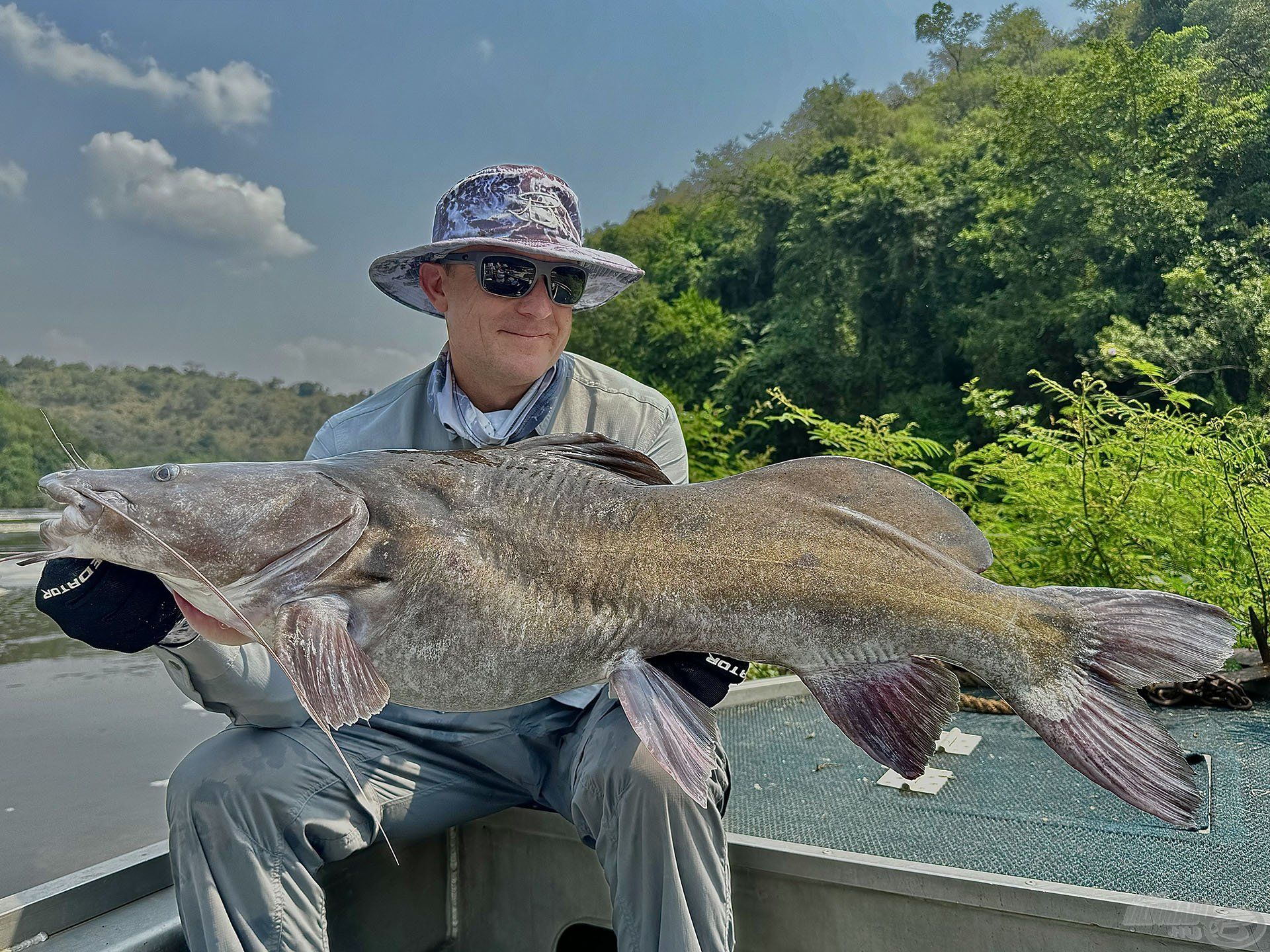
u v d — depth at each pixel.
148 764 5.73
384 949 2.14
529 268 2.20
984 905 1.74
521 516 1.77
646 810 1.71
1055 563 4.81
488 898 2.28
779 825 2.19
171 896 1.92
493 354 2.26
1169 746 1.67
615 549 1.77
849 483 1.85
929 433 24.80
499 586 1.72
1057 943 1.69
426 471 1.79
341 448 2.40
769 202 35.38
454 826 2.15
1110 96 24.95
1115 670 1.73
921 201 28.67
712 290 36.47
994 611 1.76
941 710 1.77
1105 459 5.22
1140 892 1.76
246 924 1.75
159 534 1.65
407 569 1.70
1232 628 1.69
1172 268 22.30
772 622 1.77
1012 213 26.12
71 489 1.67
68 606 1.66
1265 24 26.12
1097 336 20.30
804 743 2.88
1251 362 18.89
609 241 43.78
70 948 1.70
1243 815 2.12
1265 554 4.19
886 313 28.67
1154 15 32.41
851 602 1.76
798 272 31.11
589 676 1.79
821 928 1.89
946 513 1.83
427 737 2.05
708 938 1.71
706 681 1.82
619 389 2.48
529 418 2.38
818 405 28.19
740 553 1.78
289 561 1.68
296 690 1.56
